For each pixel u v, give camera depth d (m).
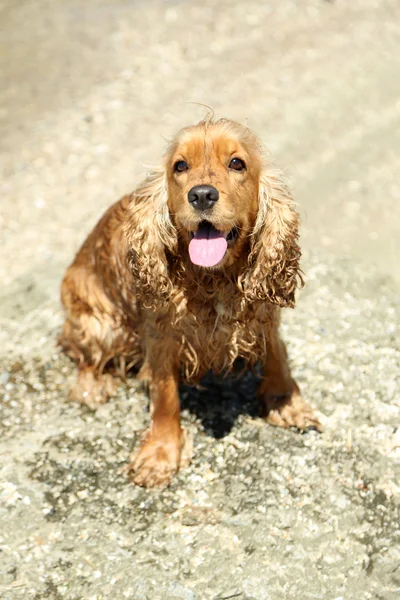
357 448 1.75
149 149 2.71
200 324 1.71
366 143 2.67
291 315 2.00
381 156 2.60
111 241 1.82
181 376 1.84
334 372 1.88
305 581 1.57
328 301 2.04
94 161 2.67
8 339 2.02
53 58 3.35
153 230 1.67
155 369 1.75
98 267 1.85
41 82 3.17
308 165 2.57
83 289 1.88
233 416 1.81
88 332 1.88
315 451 1.74
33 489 1.71
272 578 1.57
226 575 1.58
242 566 1.59
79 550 1.62
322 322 1.99
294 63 3.19
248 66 3.20
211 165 1.60
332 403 1.82
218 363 1.77
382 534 1.62
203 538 1.63
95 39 3.49
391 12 3.53
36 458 1.76
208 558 1.60
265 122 2.81
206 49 3.35
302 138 2.72
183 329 1.71
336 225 2.35
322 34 3.39
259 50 3.31
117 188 2.53
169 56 3.31
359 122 2.79
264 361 1.79
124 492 1.70
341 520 1.64
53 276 2.18
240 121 2.82
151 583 1.58
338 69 3.12
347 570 1.58
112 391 1.89
